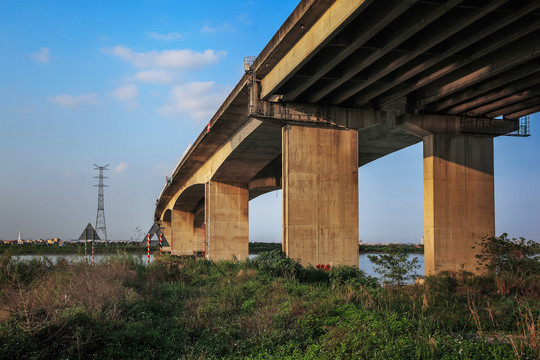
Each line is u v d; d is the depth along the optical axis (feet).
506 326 37.50
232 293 51.78
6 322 31.27
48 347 29.53
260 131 112.68
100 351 30.42
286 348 31.17
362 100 94.79
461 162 103.24
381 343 28.68
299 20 69.51
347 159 96.63
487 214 103.14
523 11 56.44
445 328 36.88
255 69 90.33
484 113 104.27
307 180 94.02
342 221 94.99
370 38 65.16
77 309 33.73
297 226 92.43
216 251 159.53
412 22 61.26
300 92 88.99
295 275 73.15
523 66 77.46
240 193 166.30
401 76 81.30
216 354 31.53
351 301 45.19
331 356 27.78
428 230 101.91
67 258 72.59
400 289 59.16
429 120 101.91
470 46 72.79
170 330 37.81
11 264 56.65
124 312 41.09
